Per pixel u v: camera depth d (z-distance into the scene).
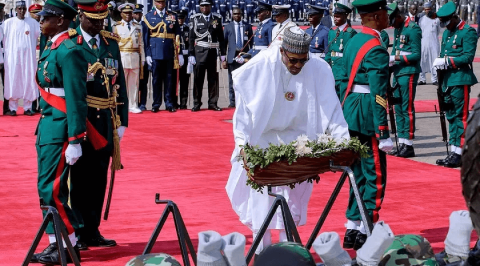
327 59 10.20
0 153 10.69
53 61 5.95
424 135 12.51
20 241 6.61
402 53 10.66
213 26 15.02
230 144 11.52
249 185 5.31
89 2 6.23
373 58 6.21
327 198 8.10
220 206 7.80
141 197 8.23
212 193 8.38
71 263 6.04
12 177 9.20
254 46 14.30
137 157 10.44
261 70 5.22
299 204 5.55
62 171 5.98
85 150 6.34
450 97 10.06
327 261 2.92
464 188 1.90
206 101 16.72
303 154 4.46
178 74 15.55
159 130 12.78
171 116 14.47
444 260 3.07
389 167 9.94
